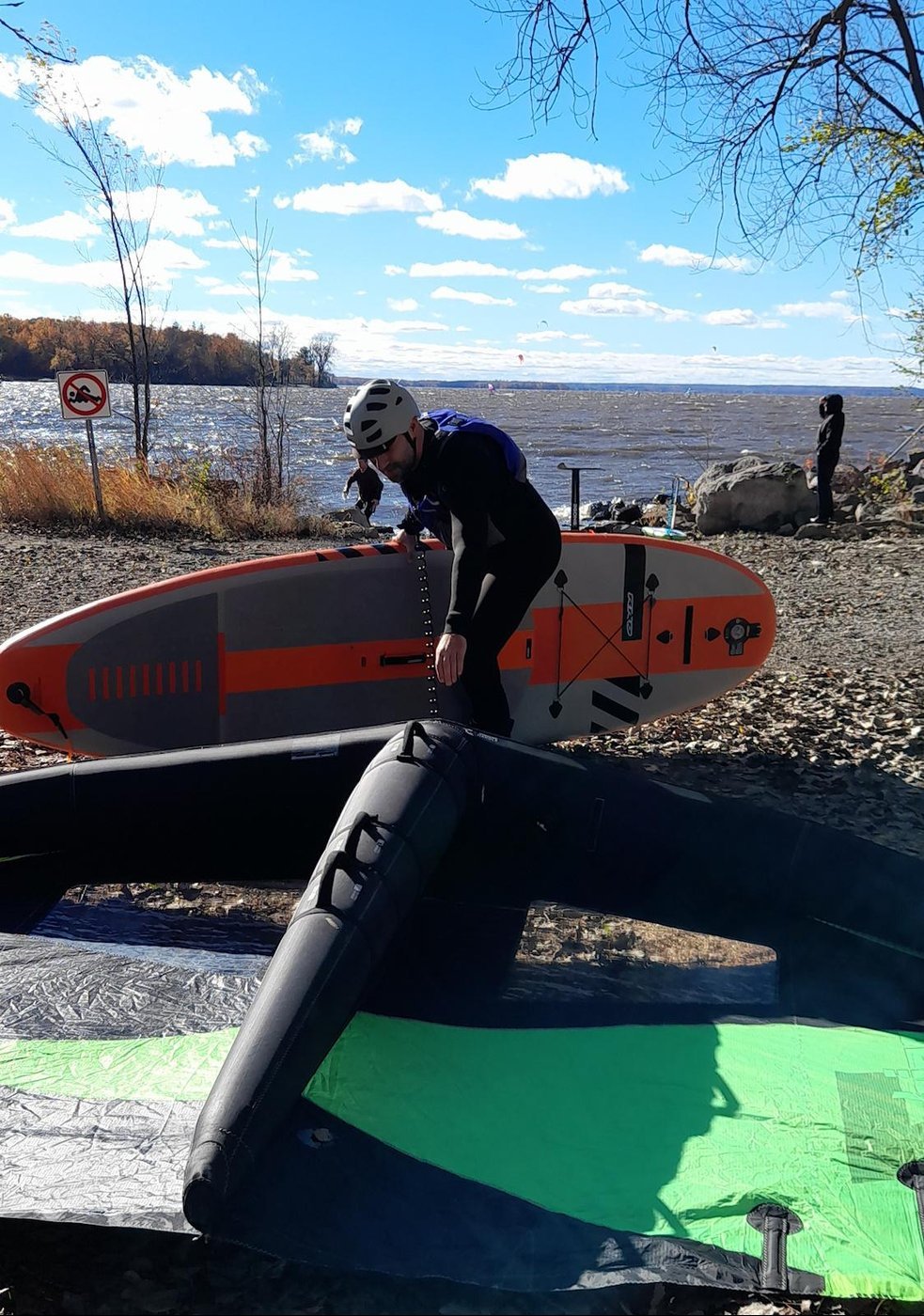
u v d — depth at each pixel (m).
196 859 3.71
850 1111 2.67
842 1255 2.21
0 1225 2.34
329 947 2.58
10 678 4.27
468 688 4.24
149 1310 2.14
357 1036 2.88
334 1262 2.13
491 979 3.24
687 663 5.48
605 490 28.52
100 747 4.46
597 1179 2.42
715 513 15.81
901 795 5.28
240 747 3.71
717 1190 2.38
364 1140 2.47
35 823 3.64
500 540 4.14
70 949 3.36
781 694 7.00
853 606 10.23
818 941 3.43
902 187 8.12
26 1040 2.85
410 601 4.77
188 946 3.44
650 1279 2.13
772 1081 2.80
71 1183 2.29
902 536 14.64
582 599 5.19
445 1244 2.20
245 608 4.55
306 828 3.61
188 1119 2.51
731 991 3.30
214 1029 2.91
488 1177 2.40
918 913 3.33
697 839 3.41
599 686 5.32
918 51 6.91
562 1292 2.12
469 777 3.34
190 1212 2.10
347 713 4.77
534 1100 2.69
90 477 14.90
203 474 15.93
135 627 4.42
